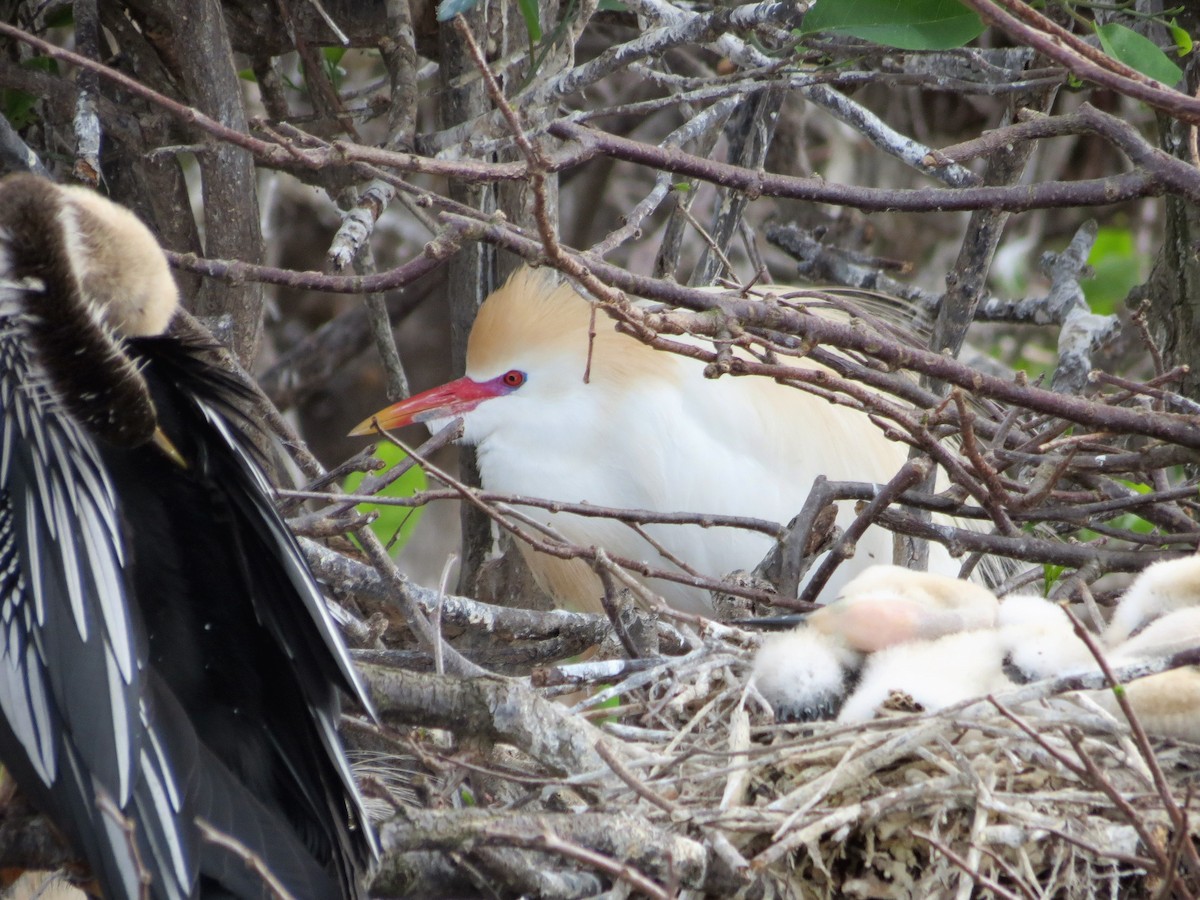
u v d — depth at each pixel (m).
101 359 5.92
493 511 7.81
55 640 5.66
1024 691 6.50
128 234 6.69
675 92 10.64
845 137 15.17
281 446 9.36
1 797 6.11
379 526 10.92
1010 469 10.53
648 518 8.55
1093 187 7.21
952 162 7.07
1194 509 9.79
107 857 5.55
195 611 6.30
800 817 6.13
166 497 6.35
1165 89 6.25
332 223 16.36
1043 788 6.54
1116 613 7.96
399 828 5.93
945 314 10.01
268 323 16.52
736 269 15.63
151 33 9.99
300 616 6.21
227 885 5.75
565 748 6.71
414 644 9.34
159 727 5.75
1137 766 6.36
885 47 9.28
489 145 8.83
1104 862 6.22
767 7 8.33
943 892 6.23
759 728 6.99
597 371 11.22
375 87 11.88
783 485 11.14
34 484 5.86
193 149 9.13
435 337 16.81
